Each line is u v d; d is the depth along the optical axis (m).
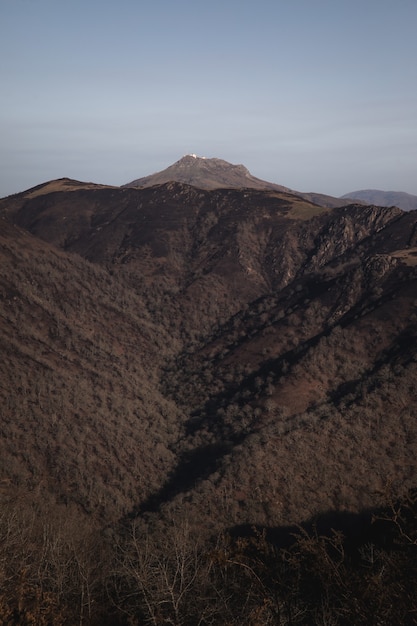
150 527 37.50
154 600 8.16
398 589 5.21
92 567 13.34
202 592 7.96
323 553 5.73
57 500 40.53
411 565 5.34
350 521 37.09
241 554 5.90
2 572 10.13
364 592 5.21
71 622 8.99
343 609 5.30
